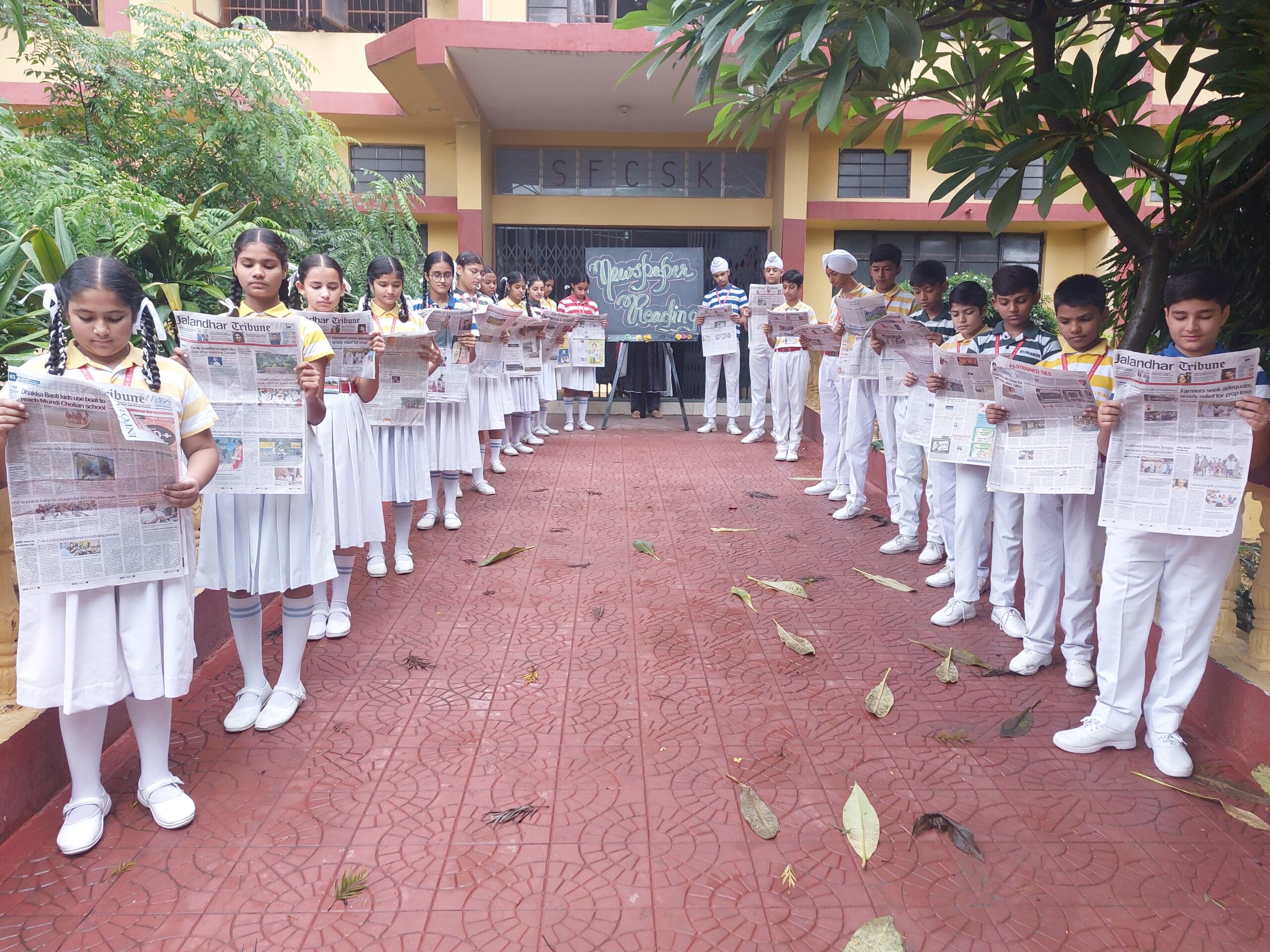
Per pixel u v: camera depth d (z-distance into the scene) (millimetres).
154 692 2479
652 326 9953
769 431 9953
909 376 4582
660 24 3279
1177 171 3982
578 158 11633
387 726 3152
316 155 7980
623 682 3516
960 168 3283
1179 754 2865
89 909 2229
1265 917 2211
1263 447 2689
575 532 5688
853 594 4570
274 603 4449
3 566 2691
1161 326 3873
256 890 2297
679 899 2264
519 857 2424
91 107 7512
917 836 2523
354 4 10703
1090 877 2359
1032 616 3598
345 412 3924
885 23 2613
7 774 2502
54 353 2312
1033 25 3188
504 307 8242
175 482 2475
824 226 11680
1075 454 3246
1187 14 3068
